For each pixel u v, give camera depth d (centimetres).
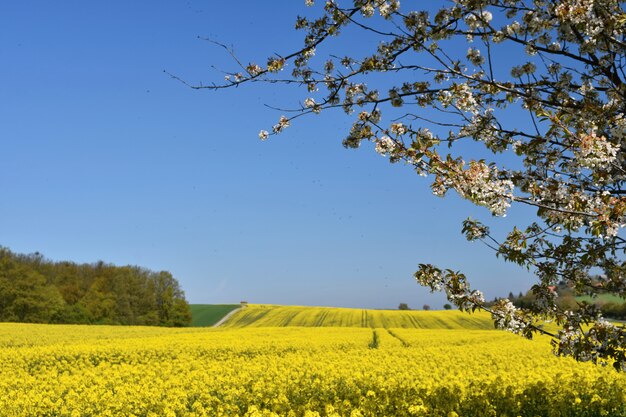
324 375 1344
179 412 1070
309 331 3947
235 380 1373
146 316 7444
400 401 964
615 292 648
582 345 626
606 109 578
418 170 615
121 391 1221
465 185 551
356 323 6806
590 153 514
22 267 6931
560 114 553
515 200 551
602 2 536
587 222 603
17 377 1689
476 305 676
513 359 1784
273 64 625
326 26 651
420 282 684
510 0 618
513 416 878
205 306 9538
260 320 7750
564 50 598
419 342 2845
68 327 4609
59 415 1121
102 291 7675
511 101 639
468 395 992
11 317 6656
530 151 619
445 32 633
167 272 7862
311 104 686
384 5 637
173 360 2186
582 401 916
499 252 652
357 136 666
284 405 1023
